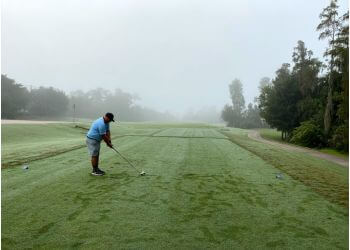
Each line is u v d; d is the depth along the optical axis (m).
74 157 11.98
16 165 10.21
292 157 15.48
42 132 27.28
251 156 13.89
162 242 4.68
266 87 50.12
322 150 30.36
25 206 6.14
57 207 6.10
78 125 36.94
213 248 4.55
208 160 12.20
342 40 32.62
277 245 4.70
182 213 5.91
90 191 7.23
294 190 7.84
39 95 92.75
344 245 4.75
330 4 34.53
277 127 48.06
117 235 4.88
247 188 7.91
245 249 4.55
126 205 6.28
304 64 44.22
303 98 44.56
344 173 12.46
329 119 33.53
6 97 74.88
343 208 6.46
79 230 5.04
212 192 7.42
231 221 5.58
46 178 8.44
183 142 19.33
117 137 22.06
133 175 9.01
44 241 4.64
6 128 25.62
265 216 5.88
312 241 4.86
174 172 9.62
